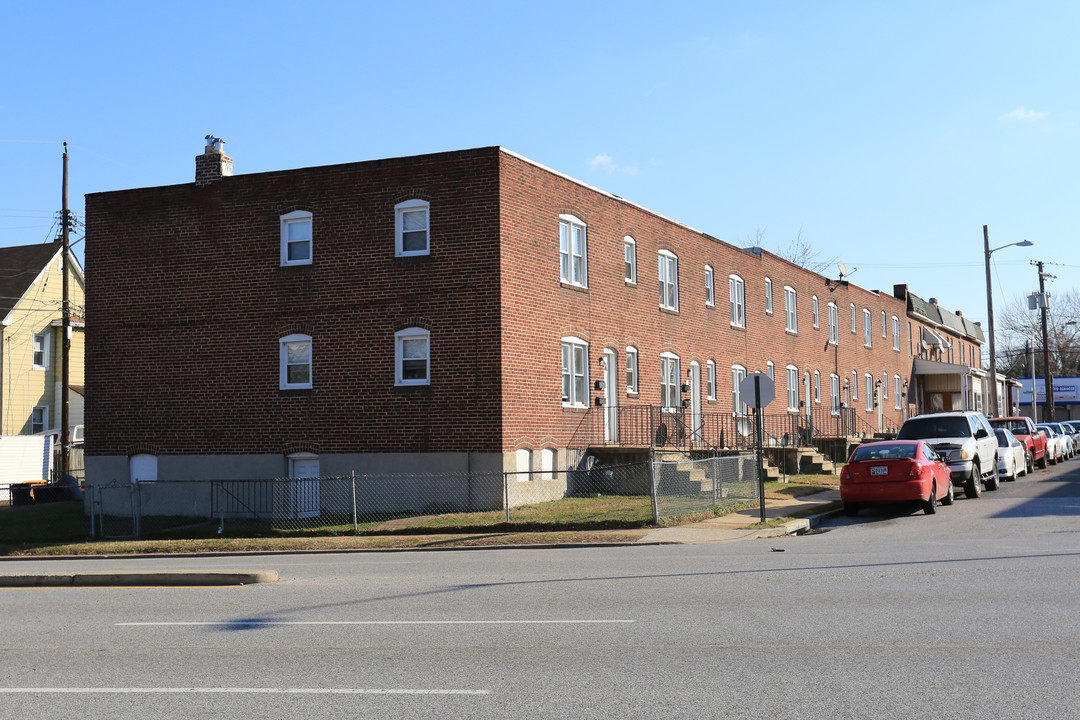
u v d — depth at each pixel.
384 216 25.47
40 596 13.14
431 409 24.72
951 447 25.47
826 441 40.38
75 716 6.97
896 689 7.11
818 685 7.26
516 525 20.97
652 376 31.28
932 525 19.72
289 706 7.08
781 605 10.59
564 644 8.89
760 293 39.88
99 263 28.23
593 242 28.50
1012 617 9.63
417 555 18.03
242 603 11.89
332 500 25.48
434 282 24.88
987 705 6.68
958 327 73.50
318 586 13.27
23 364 45.28
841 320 48.94
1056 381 93.75
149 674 8.20
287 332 26.17
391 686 7.55
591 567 14.55
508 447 24.30
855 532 19.05
